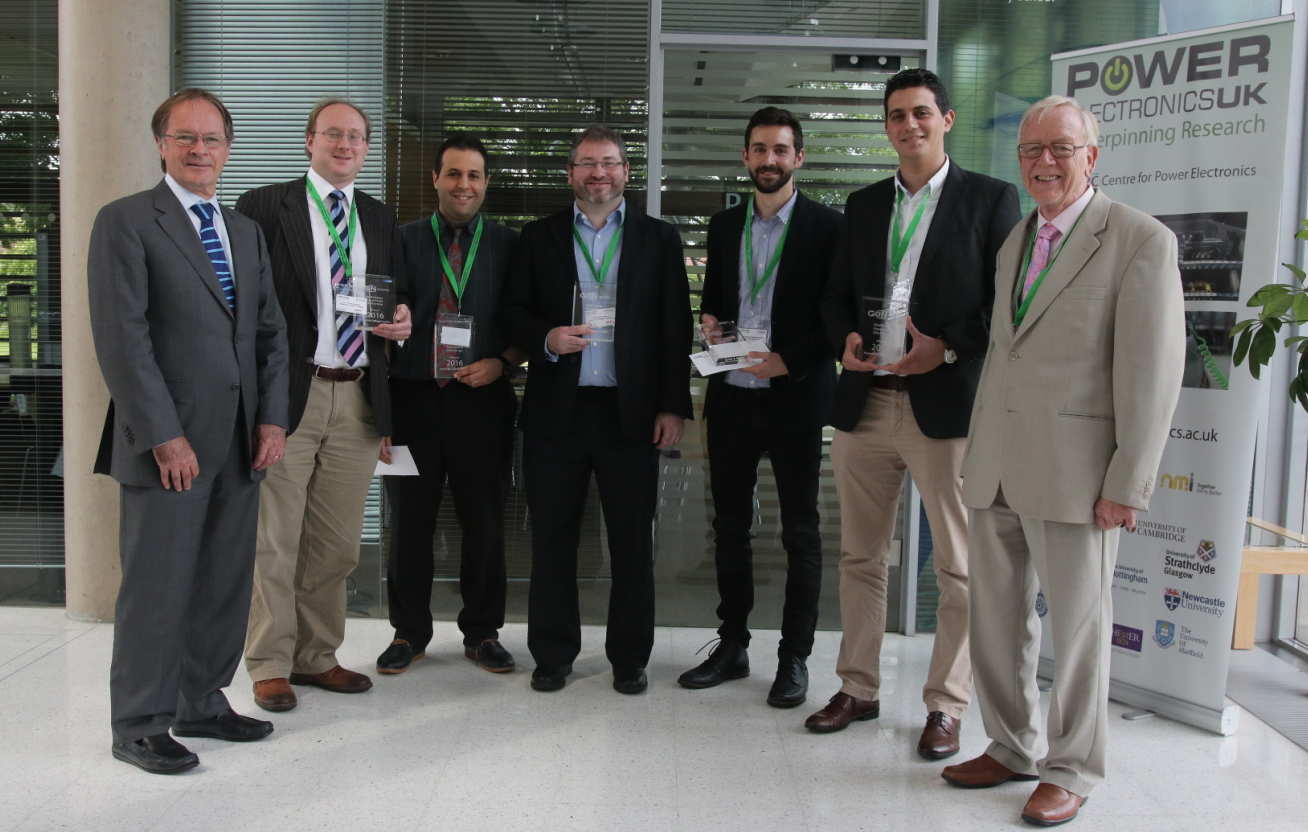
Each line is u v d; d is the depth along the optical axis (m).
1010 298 2.88
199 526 2.96
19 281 4.58
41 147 4.54
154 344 2.88
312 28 4.48
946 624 3.21
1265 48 3.26
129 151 4.19
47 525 4.64
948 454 3.15
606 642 3.73
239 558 3.13
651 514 3.67
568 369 3.58
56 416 4.62
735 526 3.75
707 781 2.97
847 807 2.83
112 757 3.05
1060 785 2.77
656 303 3.62
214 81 4.49
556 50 4.45
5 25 4.51
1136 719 3.52
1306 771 3.12
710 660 3.81
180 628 2.97
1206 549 3.42
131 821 2.68
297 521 3.48
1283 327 4.42
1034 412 2.74
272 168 4.52
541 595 3.67
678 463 4.53
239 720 3.23
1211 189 3.38
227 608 3.15
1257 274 3.29
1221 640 3.39
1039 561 2.79
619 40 4.43
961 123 4.46
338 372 3.48
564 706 3.54
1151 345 2.59
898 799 2.88
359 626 4.44
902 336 3.13
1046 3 4.41
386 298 3.42
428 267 3.71
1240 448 3.33
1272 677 4.06
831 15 4.40
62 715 3.36
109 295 2.77
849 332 3.30
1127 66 3.55
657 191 4.46
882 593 3.44
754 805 2.83
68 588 4.41
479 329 3.72
